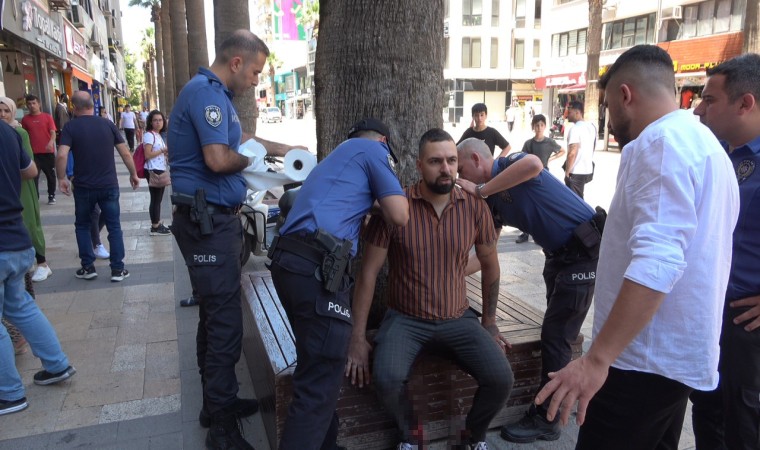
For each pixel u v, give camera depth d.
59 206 10.15
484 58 43.19
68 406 3.42
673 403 1.79
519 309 3.57
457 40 42.72
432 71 3.28
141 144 7.78
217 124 2.67
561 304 2.94
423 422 2.77
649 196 1.62
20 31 11.38
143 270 6.22
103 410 3.38
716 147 1.68
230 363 2.89
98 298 5.32
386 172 2.44
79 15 20.53
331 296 2.33
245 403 3.29
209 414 2.95
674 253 1.54
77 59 20.91
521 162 2.75
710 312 1.70
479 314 3.09
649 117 1.78
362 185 2.44
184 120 2.72
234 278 2.86
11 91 13.88
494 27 42.81
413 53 3.18
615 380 1.81
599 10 20.31
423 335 2.70
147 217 9.40
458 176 3.20
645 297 1.54
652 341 1.73
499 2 42.47
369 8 3.11
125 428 3.19
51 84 18.41
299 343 2.35
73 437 3.10
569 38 31.28
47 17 14.35
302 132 36.47
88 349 4.21
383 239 2.65
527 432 3.01
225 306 2.84
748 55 2.25
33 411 3.36
